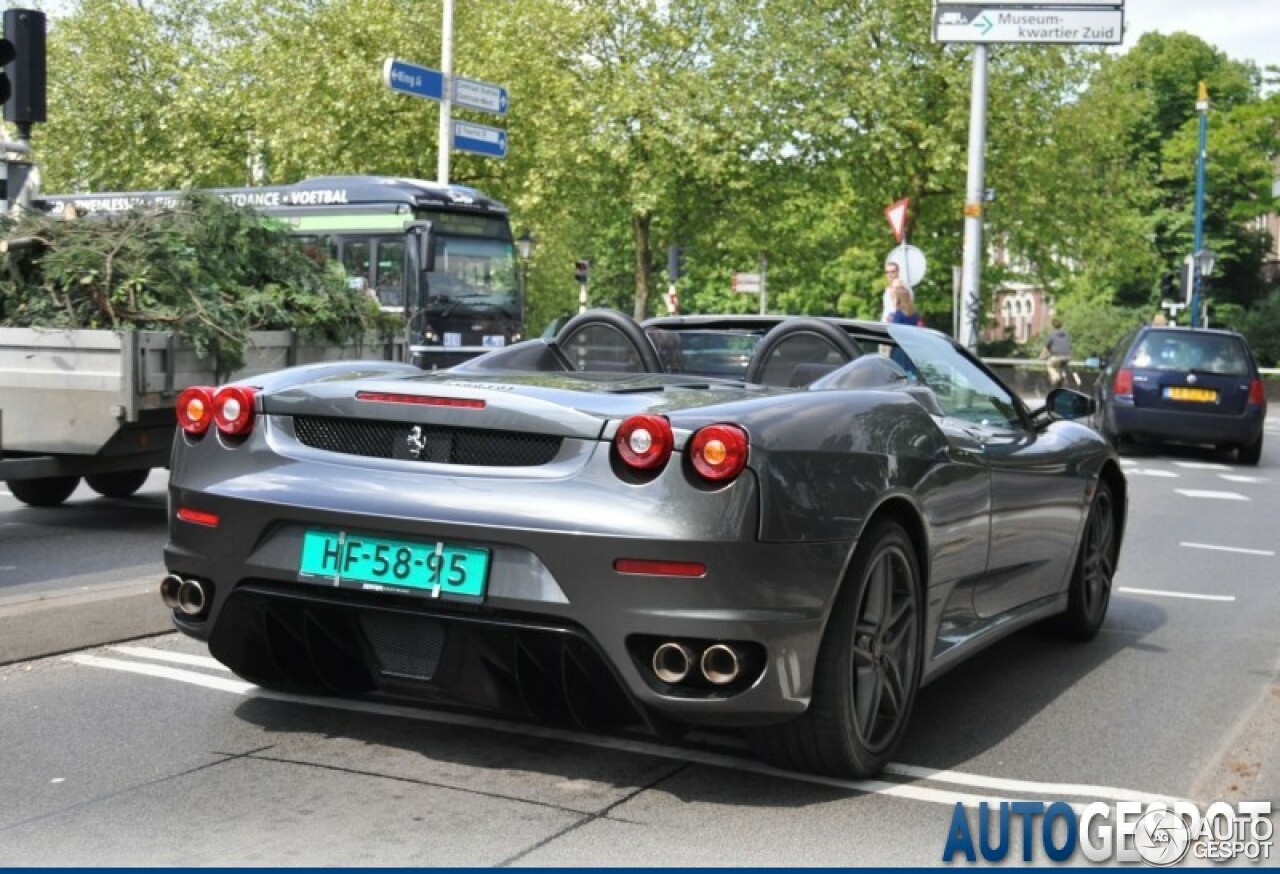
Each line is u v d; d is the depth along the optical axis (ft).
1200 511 44.39
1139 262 135.23
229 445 14.70
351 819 12.82
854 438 14.25
